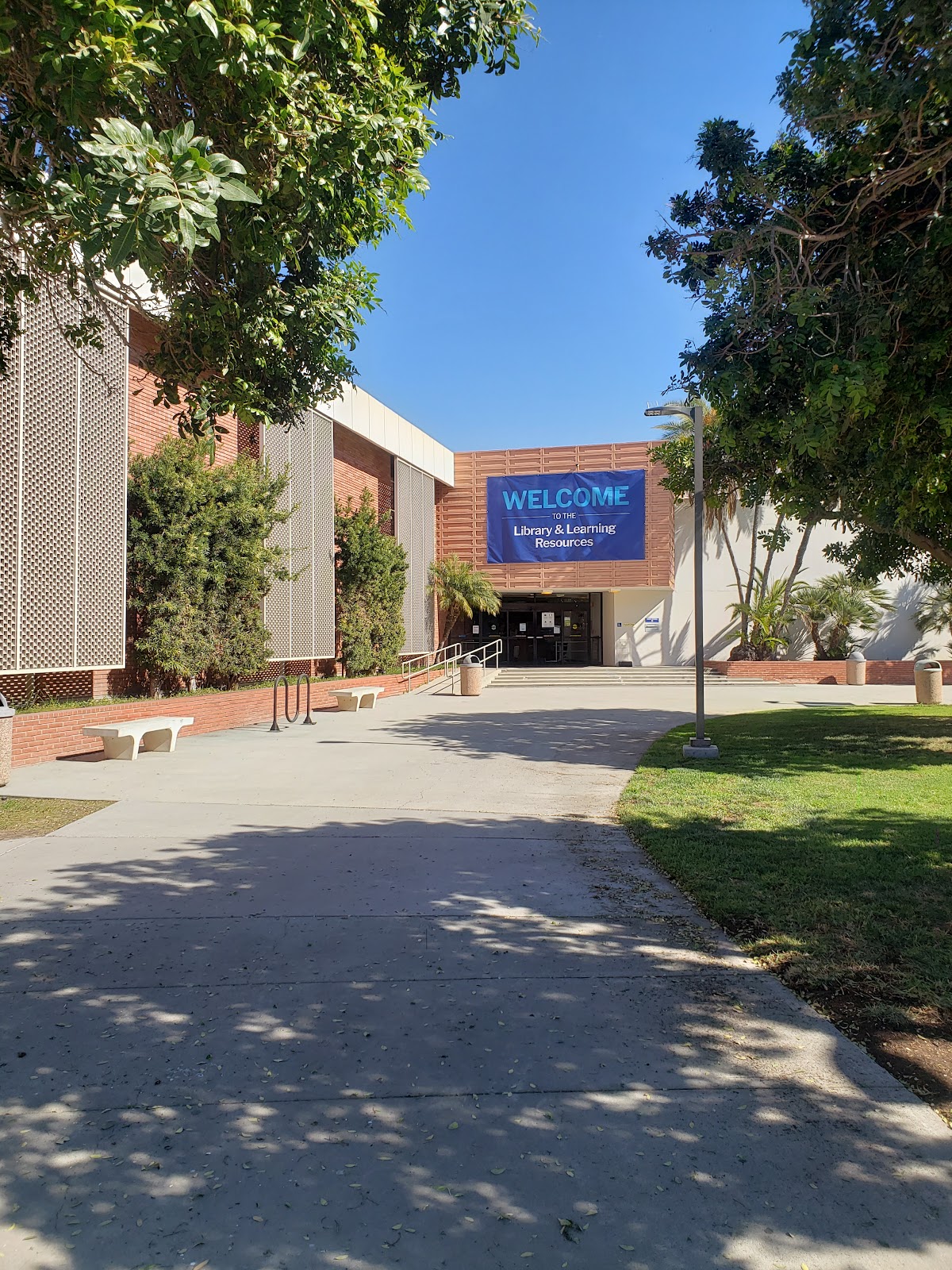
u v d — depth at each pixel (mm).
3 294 6074
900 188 5340
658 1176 2471
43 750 10250
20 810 7477
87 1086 2957
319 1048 3236
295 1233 2236
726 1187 2420
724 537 28766
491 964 4066
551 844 6391
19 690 11047
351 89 4590
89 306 5707
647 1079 3010
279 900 5004
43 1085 2959
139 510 12883
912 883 5145
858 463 7008
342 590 21172
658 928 4559
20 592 9883
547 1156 2566
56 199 4258
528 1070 3070
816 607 27250
